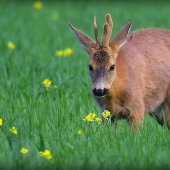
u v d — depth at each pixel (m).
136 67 11.77
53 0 43.97
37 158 8.95
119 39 11.31
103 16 32.97
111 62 10.98
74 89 14.55
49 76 15.88
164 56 12.52
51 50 21.91
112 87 11.28
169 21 30.25
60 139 9.85
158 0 43.91
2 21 29.83
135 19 31.39
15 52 21.06
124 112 11.77
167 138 10.35
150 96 12.27
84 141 9.94
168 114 12.89
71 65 18.17
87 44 11.51
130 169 8.70
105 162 8.80
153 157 9.07
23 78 15.66
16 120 11.24
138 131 10.99
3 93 13.97
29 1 42.41
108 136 10.34
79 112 12.25
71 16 33.38
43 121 10.98
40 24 29.70
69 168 8.71
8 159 8.97
